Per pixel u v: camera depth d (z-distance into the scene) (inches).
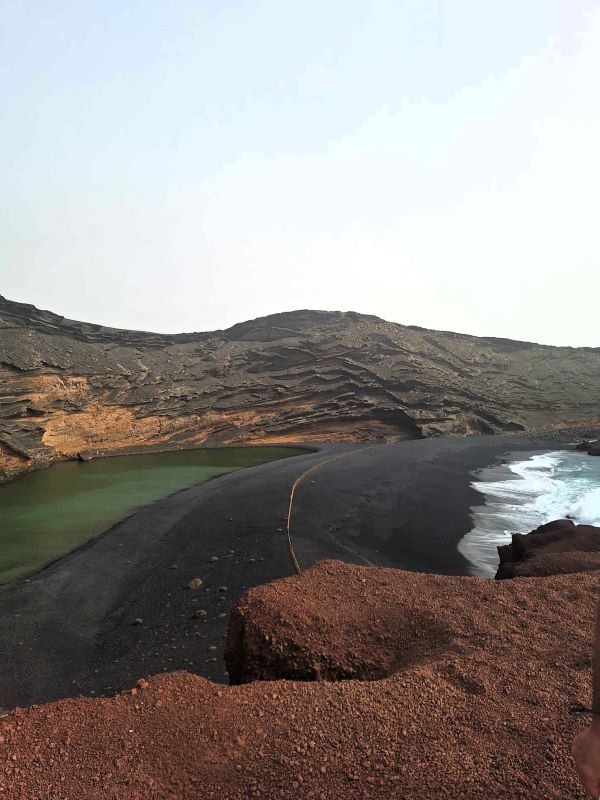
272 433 2117.4
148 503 984.9
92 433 1692.9
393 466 1409.9
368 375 2423.7
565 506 984.9
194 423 2011.6
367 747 140.6
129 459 1612.9
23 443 1378.0
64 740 151.6
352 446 1974.7
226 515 837.2
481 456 1756.9
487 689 167.0
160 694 172.2
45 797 131.0
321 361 2449.6
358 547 700.0
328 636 223.9
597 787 60.9
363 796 123.6
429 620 228.8
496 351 3191.4
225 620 460.4
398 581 274.7
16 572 621.6
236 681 230.1
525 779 125.0
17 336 1673.2
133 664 397.1
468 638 208.7
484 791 122.0
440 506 978.7
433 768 130.5
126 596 537.6
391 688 170.1
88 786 133.9
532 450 1967.3
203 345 2406.5
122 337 2182.6
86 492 1088.8
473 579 279.7
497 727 146.7
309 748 142.0
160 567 616.7
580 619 224.8
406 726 149.1
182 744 147.6
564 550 437.1
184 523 806.5
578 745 63.9
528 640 204.7
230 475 1259.8
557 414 2746.1
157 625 464.4
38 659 415.5
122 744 148.9
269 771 135.0
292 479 1127.6
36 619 487.5
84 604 521.7
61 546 722.8
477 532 810.2
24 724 159.8
